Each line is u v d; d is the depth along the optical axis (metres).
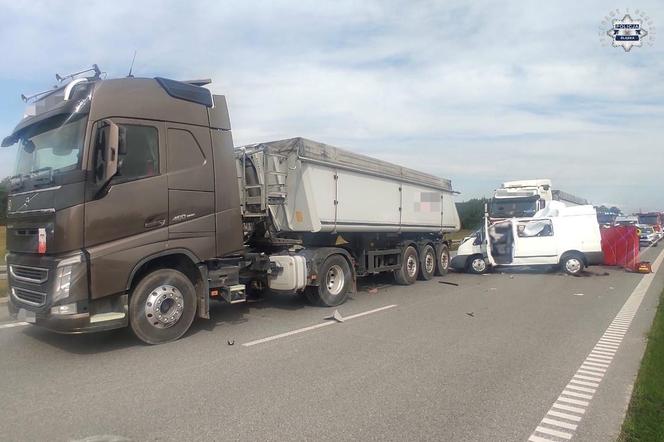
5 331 7.52
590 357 6.23
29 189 6.43
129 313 6.53
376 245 12.39
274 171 9.52
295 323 8.20
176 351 6.41
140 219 6.48
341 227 10.45
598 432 4.05
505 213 21.62
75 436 3.89
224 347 6.62
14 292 6.72
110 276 6.18
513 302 10.49
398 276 13.29
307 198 9.45
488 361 6.03
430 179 14.81
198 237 7.11
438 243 15.62
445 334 7.45
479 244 16.77
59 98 6.48
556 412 4.45
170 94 6.93
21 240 6.54
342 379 5.31
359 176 11.11
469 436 3.95
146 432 3.97
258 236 9.80
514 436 3.96
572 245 15.88
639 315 9.05
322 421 4.21
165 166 6.77
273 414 4.34
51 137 6.40
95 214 6.07
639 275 15.80
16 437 3.88
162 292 6.77
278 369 5.66
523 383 5.23
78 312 5.93
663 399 4.62
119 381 5.22
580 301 10.66
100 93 6.21
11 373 5.50
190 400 4.67
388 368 5.72
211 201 7.29
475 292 12.05
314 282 9.39
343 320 8.43
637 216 43.09
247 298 10.28
